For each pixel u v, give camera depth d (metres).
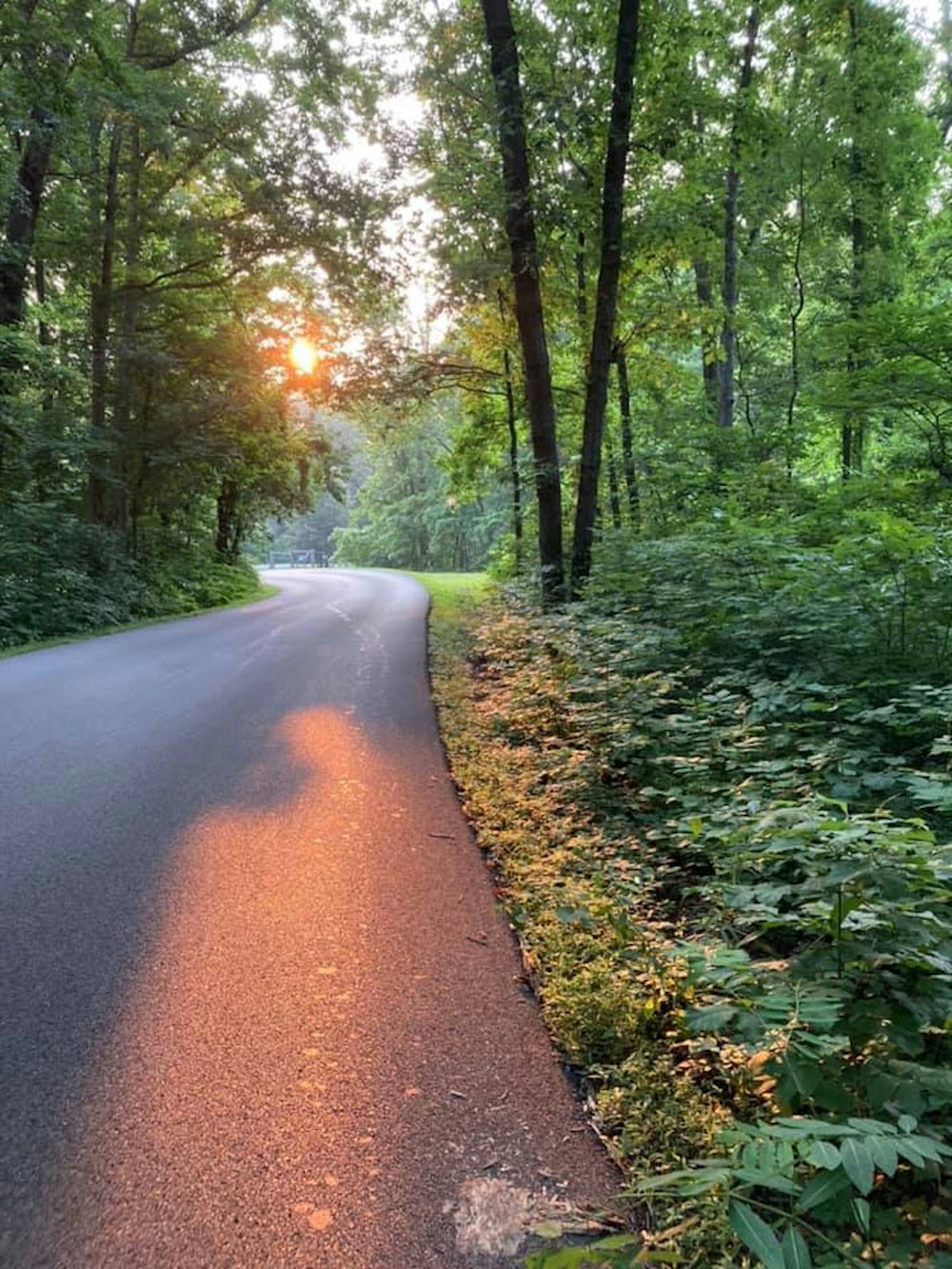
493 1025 2.67
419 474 65.00
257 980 2.94
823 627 5.74
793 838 2.71
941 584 5.77
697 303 14.33
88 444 17.16
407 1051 2.52
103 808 4.78
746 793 4.10
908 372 9.16
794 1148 1.88
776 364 20.36
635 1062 2.42
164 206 21.77
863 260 16.92
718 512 9.30
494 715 7.36
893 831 2.37
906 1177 1.87
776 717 5.21
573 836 4.46
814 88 15.60
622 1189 1.96
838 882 2.24
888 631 5.64
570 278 15.02
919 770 4.31
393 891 3.71
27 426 16.08
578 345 16.20
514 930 3.34
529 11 11.99
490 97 12.05
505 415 20.55
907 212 18.73
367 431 21.23
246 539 38.59
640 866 3.85
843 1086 1.95
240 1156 2.07
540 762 5.75
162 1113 2.22
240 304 22.77
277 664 10.62
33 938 3.22
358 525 79.00
